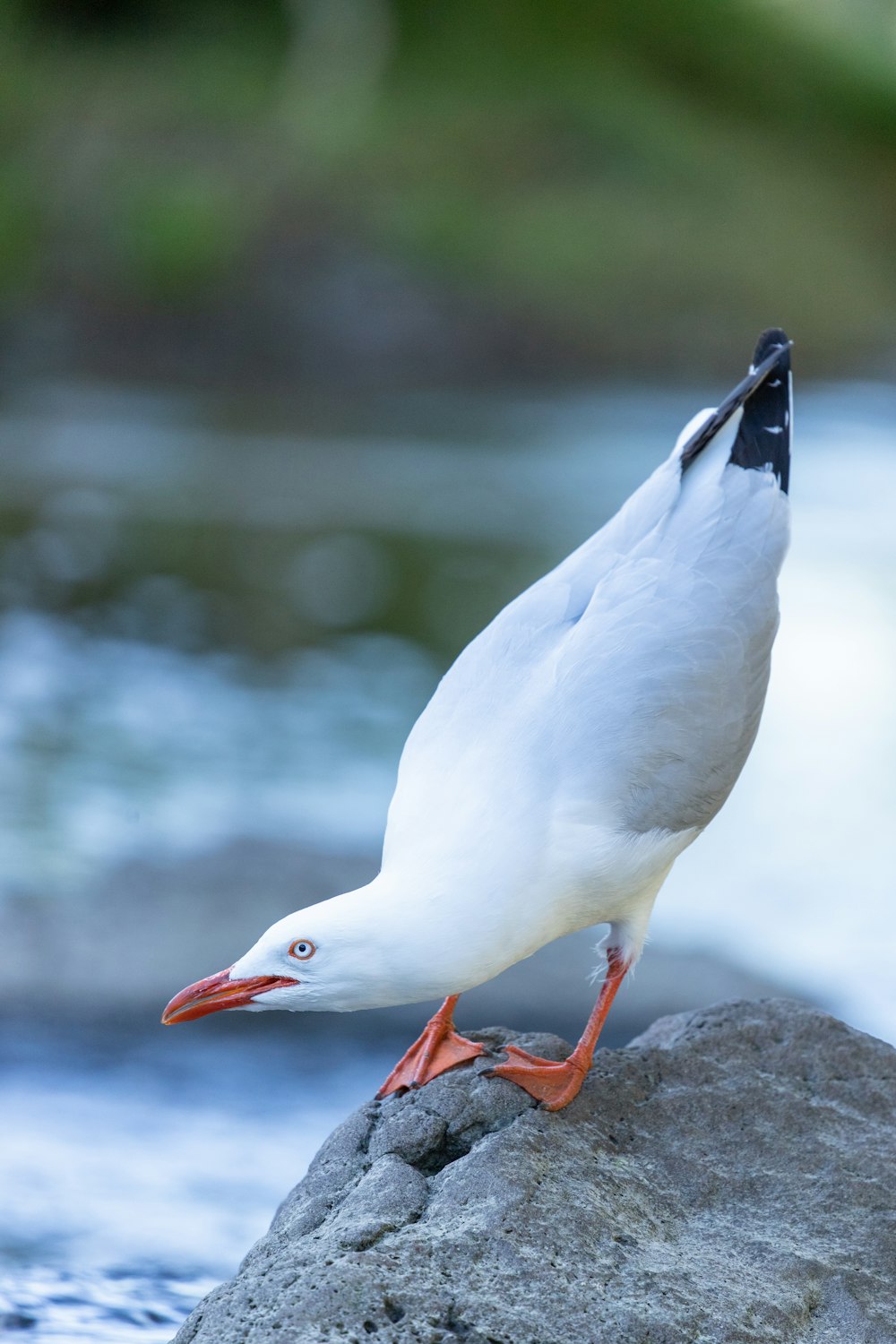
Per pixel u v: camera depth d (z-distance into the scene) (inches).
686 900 533.3
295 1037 428.1
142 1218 321.1
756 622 254.8
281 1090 399.2
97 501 1090.1
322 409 1459.2
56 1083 394.9
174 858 491.8
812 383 1583.4
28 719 687.1
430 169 1742.1
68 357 1598.2
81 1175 342.0
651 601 245.9
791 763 667.4
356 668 782.5
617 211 1731.1
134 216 1654.8
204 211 1657.2
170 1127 373.1
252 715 706.8
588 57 2033.7
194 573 932.0
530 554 995.3
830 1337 202.7
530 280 1632.6
